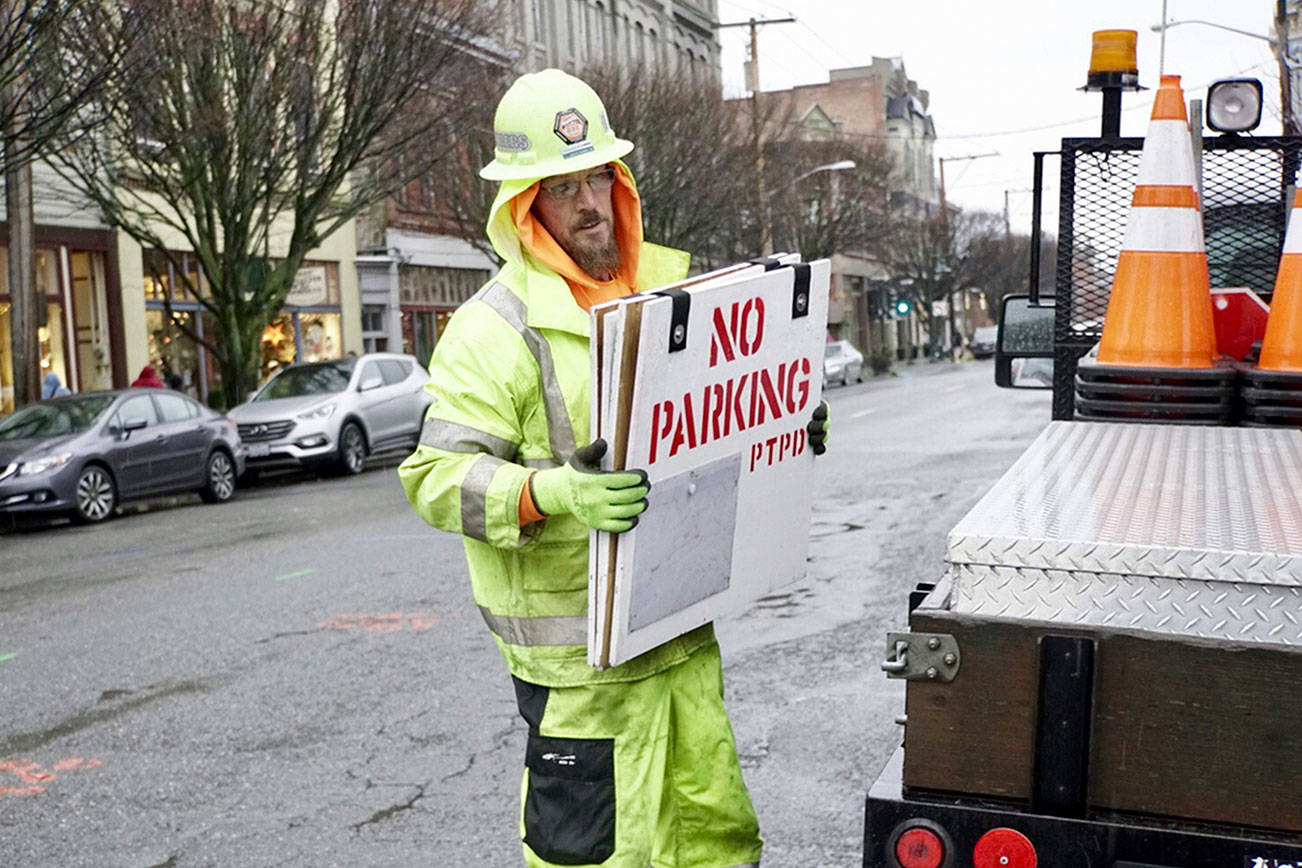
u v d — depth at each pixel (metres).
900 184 72.06
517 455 2.55
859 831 4.10
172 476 15.15
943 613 1.75
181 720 5.64
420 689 5.93
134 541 12.13
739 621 6.98
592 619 2.33
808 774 4.61
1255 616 1.64
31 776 4.98
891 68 88.69
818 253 46.06
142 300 24.06
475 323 2.52
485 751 5.02
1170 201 3.14
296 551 10.51
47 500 13.68
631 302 2.22
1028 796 1.72
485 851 4.07
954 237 72.62
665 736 2.55
